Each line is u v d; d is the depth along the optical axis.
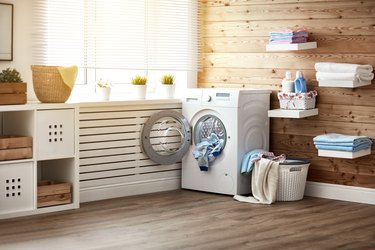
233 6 7.07
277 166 6.31
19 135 5.83
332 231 5.37
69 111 5.88
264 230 5.37
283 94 6.54
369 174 6.34
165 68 7.02
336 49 6.45
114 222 5.54
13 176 5.60
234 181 6.54
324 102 6.55
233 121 6.51
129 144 6.56
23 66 6.05
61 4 6.23
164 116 6.71
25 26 6.04
